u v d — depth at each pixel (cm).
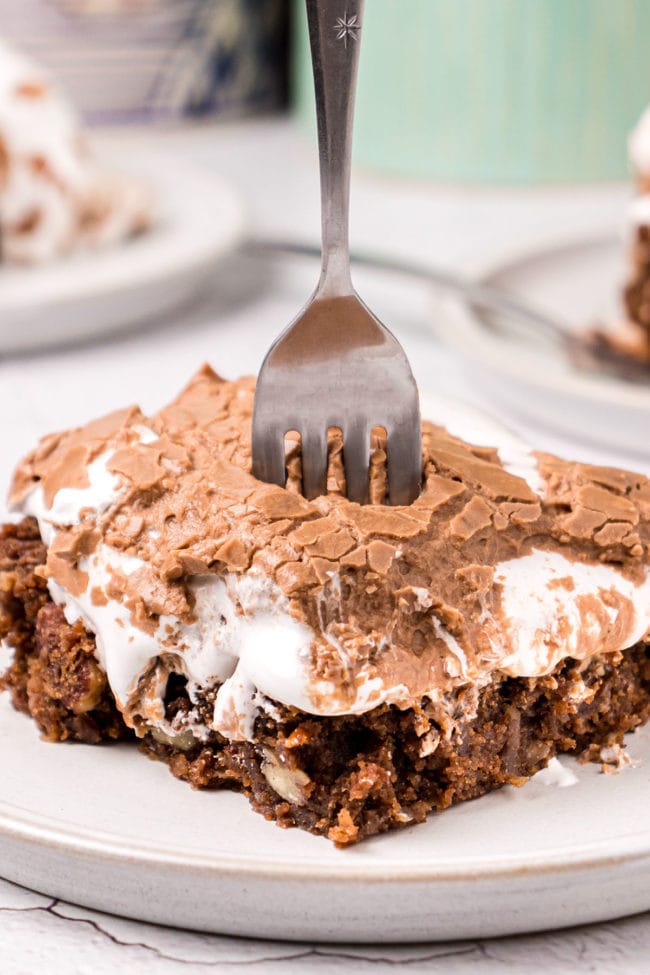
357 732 39
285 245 67
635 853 37
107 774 40
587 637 39
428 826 38
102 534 40
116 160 75
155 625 39
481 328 59
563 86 83
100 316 62
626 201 83
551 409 55
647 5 81
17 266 63
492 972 37
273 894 36
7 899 38
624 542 40
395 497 40
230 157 91
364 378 40
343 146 39
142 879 37
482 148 86
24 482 42
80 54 92
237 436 41
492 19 82
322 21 38
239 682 39
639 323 59
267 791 39
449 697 39
